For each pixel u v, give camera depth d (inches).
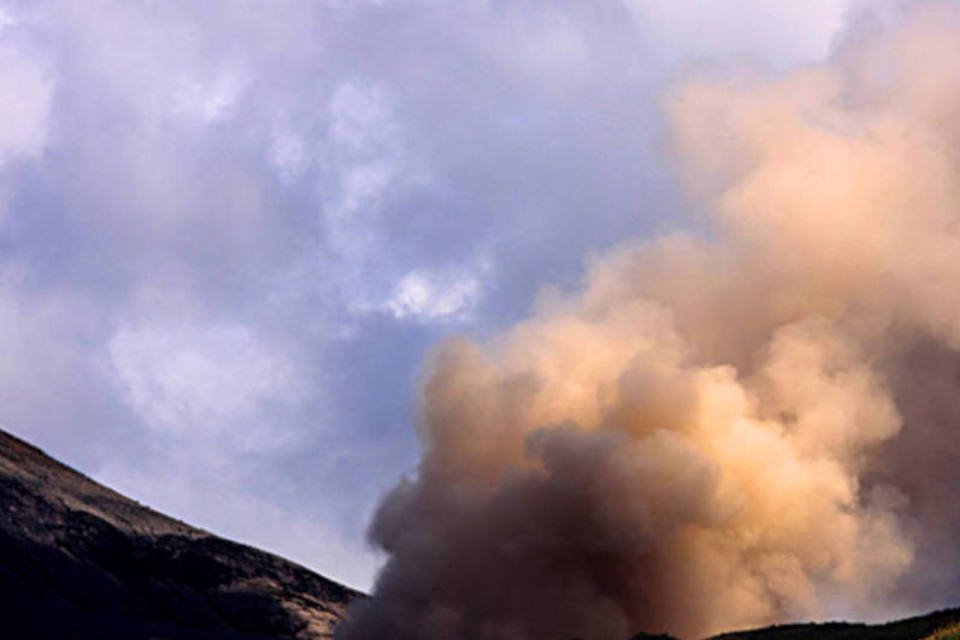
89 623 4498.0
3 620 4249.5
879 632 3555.6
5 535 4980.3
